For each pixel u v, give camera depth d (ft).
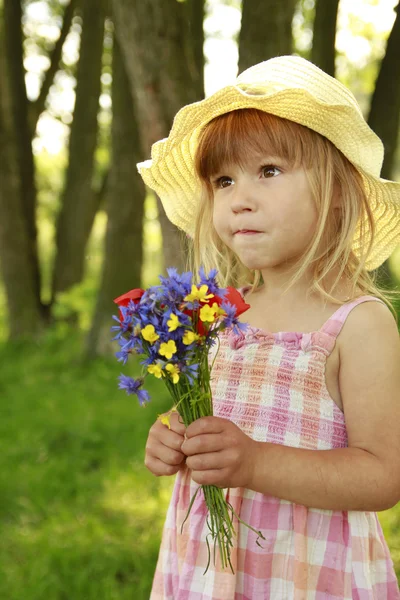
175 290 4.09
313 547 4.51
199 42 16.93
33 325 25.20
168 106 8.91
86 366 20.36
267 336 4.84
